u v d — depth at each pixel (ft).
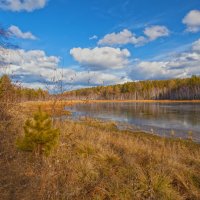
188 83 328.49
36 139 18.24
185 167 21.98
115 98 360.07
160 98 356.18
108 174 19.74
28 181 16.42
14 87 27.94
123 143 29.45
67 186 16.58
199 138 54.90
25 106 29.96
